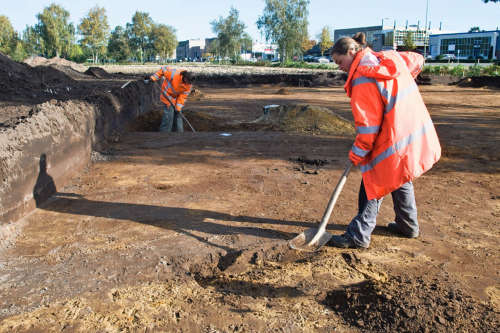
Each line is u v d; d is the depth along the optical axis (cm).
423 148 309
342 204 450
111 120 775
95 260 323
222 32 7262
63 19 7731
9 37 7231
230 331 245
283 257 341
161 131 924
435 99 1794
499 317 242
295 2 6041
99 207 436
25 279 295
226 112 1333
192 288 294
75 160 554
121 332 243
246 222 398
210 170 587
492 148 765
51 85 1313
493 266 313
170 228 383
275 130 952
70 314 258
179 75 877
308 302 277
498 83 2456
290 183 526
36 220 398
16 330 242
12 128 395
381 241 362
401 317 247
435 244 354
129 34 8388
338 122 949
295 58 7556
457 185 531
